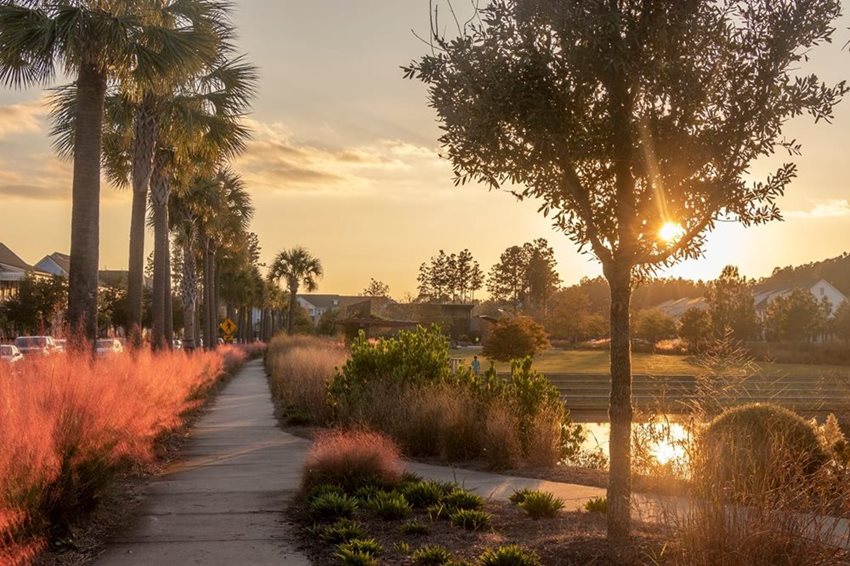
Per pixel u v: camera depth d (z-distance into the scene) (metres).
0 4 11.95
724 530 5.06
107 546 6.68
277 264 70.06
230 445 14.43
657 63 5.53
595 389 37.22
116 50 12.47
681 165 5.73
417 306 79.44
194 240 34.72
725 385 8.85
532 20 5.70
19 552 5.79
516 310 102.56
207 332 42.19
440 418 12.80
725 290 63.66
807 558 4.98
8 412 6.50
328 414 17.44
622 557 5.55
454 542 6.70
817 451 8.63
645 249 5.95
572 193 5.94
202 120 19.44
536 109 5.57
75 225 12.77
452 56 5.84
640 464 8.82
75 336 10.87
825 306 85.62
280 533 7.20
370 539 6.70
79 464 7.32
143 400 10.77
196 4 16.09
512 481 10.20
